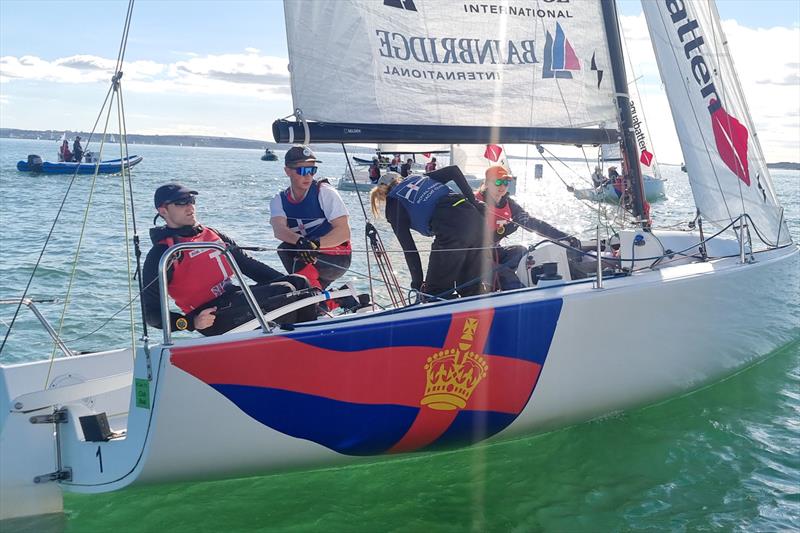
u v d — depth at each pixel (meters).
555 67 4.96
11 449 3.48
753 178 5.82
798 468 4.07
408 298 4.61
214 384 3.23
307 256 4.44
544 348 4.03
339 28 4.34
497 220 4.77
